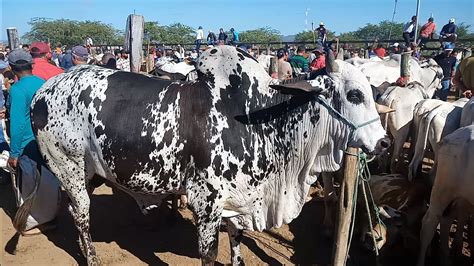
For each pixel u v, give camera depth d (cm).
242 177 369
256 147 367
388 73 1069
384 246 482
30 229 511
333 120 359
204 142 358
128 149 373
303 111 365
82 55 677
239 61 371
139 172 380
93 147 388
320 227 560
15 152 468
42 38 5375
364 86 351
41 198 507
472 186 409
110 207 598
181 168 373
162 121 366
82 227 428
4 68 764
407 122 719
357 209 502
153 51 1908
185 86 377
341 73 356
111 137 375
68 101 390
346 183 364
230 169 363
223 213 389
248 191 378
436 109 612
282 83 367
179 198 596
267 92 371
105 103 378
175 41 4969
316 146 370
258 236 529
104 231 529
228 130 360
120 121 372
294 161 378
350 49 2081
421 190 502
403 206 500
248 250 494
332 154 371
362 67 1095
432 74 1124
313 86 347
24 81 463
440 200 438
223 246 500
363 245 497
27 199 447
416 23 1755
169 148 367
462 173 414
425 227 450
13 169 482
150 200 420
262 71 382
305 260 480
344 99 352
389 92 741
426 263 488
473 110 537
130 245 499
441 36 1817
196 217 381
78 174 412
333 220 527
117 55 1994
